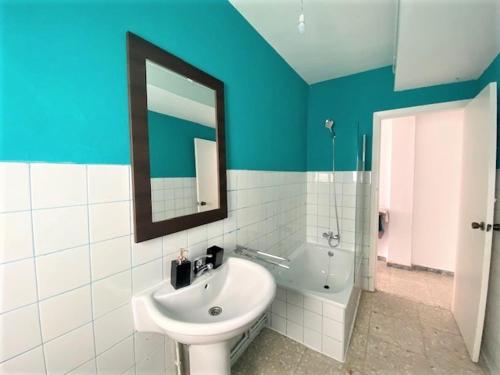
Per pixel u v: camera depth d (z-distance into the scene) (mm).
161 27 1031
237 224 1565
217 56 1351
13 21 628
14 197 634
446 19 1165
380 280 2580
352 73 2363
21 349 661
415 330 1763
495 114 1301
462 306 1702
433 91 2012
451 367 1435
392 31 1666
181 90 1133
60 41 718
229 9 1426
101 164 824
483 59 1560
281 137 2100
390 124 2922
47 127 694
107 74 837
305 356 1535
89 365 820
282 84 2074
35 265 678
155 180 1011
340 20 1554
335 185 2535
